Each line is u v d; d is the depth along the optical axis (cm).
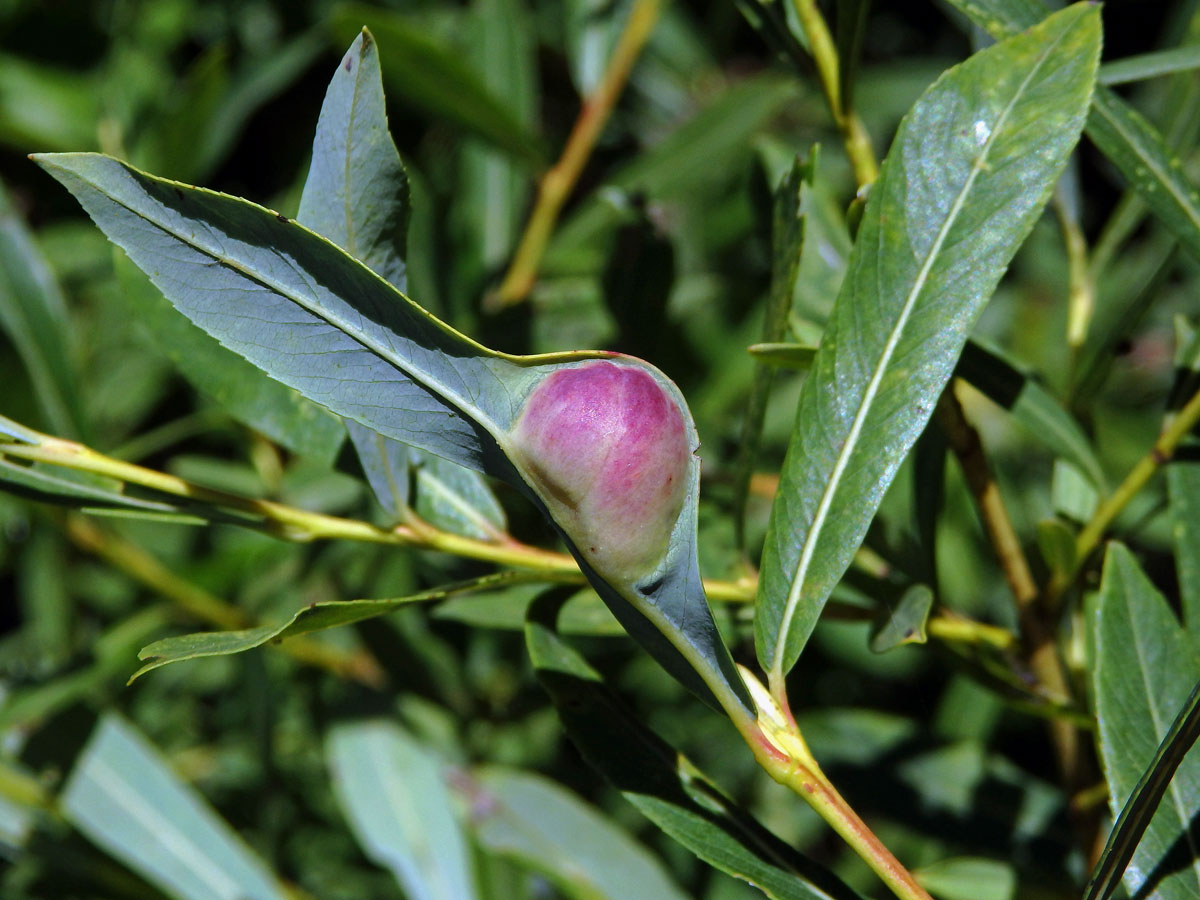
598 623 21
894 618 20
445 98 30
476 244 34
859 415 18
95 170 17
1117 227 22
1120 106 20
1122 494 21
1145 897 19
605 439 17
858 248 19
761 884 19
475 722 33
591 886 26
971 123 19
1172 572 34
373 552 31
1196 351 21
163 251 17
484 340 30
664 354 26
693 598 17
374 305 17
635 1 34
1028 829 24
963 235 18
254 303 17
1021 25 20
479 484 20
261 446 31
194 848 26
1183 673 19
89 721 27
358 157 18
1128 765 19
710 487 24
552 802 27
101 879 27
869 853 18
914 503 22
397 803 27
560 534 17
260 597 33
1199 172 30
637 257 25
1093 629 21
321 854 34
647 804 19
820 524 18
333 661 32
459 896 26
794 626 18
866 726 26
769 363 19
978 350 21
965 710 31
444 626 33
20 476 20
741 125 33
